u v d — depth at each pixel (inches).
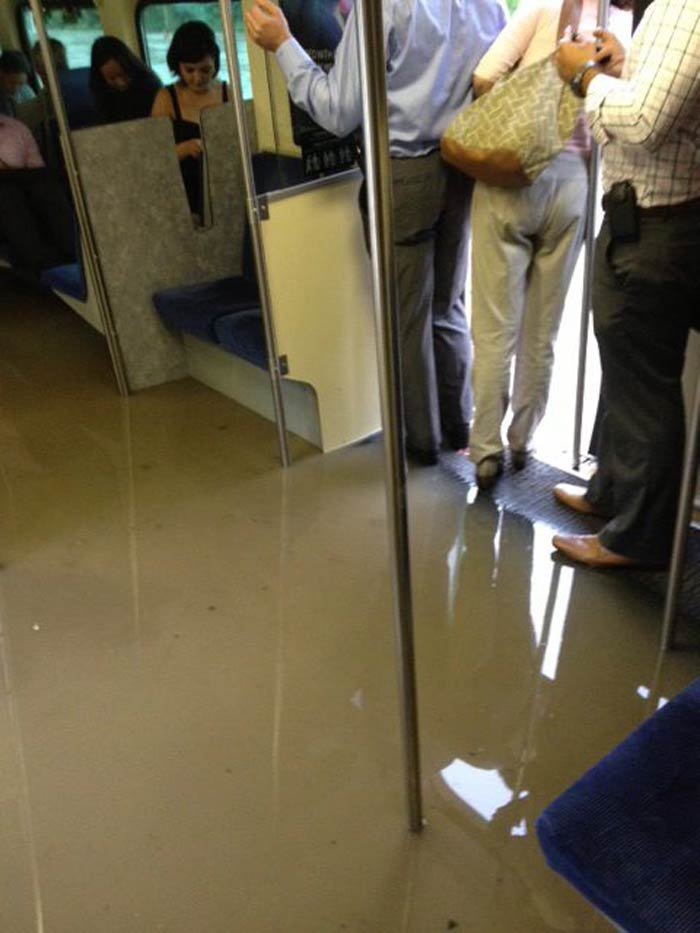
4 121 169.6
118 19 148.7
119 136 122.6
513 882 54.1
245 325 113.0
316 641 77.2
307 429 114.3
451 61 83.8
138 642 78.8
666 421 71.4
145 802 61.8
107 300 129.8
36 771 65.3
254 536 94.3
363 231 100.1
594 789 40.3
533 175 79.1
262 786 62.5
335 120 87.2
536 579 83.0
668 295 66.5
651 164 63.0
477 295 90.6
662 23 57.1
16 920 54.1
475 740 64.9
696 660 71.2
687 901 35.1
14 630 81.8
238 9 131.8
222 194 133.0
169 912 53.8
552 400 116.2
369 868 55.7
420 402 101.0
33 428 127.0
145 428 123.9
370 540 92.0
